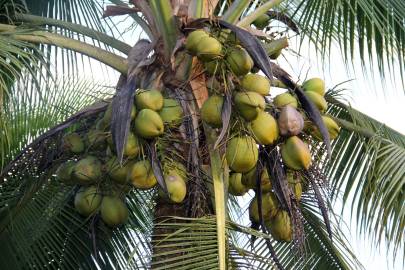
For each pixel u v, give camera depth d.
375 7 6.21
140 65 5.38
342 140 6.55
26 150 5.52
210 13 5.34
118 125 4.81
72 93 7.34
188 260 4.64
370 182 6.17
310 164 5.14
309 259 6.77
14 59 4.88
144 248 5.38
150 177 5.03
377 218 6.14
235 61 5.00
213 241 4.67
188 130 5.16
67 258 6.63
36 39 5.55
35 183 6.02
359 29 6.56
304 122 5.22
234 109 4.96
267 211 5.32
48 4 7.32
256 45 4.86
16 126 6.86
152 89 5.18
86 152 5.45
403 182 5.92
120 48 5.92
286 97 5.14
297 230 5.19
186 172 5.14
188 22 5.33
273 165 5.05
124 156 5.06
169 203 5.36
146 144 5.00
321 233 6.73
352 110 6.36
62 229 6.67
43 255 6.70
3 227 6.65
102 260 6.63
